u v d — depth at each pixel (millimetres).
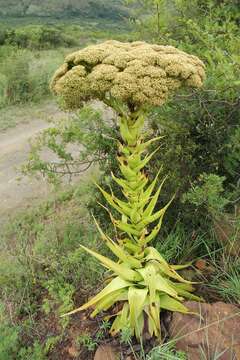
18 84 14648
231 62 4730
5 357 4230
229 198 4574
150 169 4980
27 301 5062
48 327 4656
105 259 3912
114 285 3947
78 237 5777
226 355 3477
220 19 5820
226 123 4719
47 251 5664
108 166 5234
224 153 4793
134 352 3824
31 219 7242
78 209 6996
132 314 3785
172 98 4461
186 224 4871
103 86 3283
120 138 4949
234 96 4570
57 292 4910
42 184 8773
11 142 11562
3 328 4488
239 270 4320
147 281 3814
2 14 69938
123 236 5000
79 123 5191
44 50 23453
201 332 3658
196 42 6039
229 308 3852
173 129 4812
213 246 4738
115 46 3770
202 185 4496
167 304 3965
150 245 4871
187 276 4469
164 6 5648
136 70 3229
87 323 4391
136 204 3637
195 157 4938
